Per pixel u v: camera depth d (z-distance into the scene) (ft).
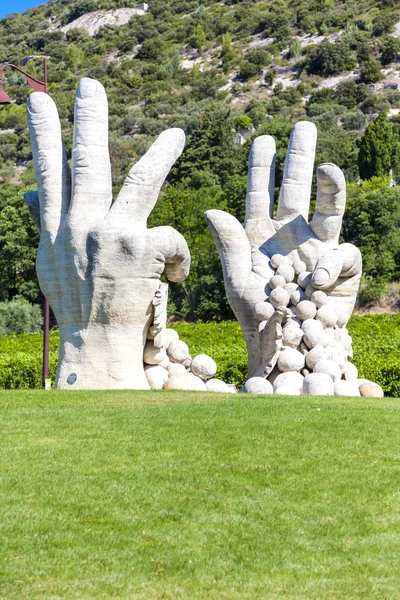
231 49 472.44
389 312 189.16
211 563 34.01
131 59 491.31
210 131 262.06
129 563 33.81
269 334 65.21
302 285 67.51
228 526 36.91
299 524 37.32
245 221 70.59
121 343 62.49
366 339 124.47
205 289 193.26
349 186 250.78
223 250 69.41
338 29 467.93
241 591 32.14
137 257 61.31
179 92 437.58
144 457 44.24
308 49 442.09
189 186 240.32
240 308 68.54
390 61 416.26
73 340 62.95
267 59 442.50
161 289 62.95
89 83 62.75
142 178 62.39
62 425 49.90
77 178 62.28
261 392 63.26
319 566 34.09
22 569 33.24
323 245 68.28
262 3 533.14
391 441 47.34
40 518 37.27
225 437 47.24
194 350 103.35
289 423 50.06
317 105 369.30
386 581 33.14
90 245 61.46
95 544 35.14
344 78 410.11
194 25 518.37
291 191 69.67
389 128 279.28
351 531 36.83
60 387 62.95
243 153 257.96
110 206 63.05
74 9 582.76
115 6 574.15
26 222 213.05
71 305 62.59
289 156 70.44
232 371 88.79
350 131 338.34
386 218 200.13
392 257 200.34
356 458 44.55
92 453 44.86
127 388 62.39
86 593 31.71
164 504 38.75
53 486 40.50
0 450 45.47
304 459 44.16
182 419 50.75
